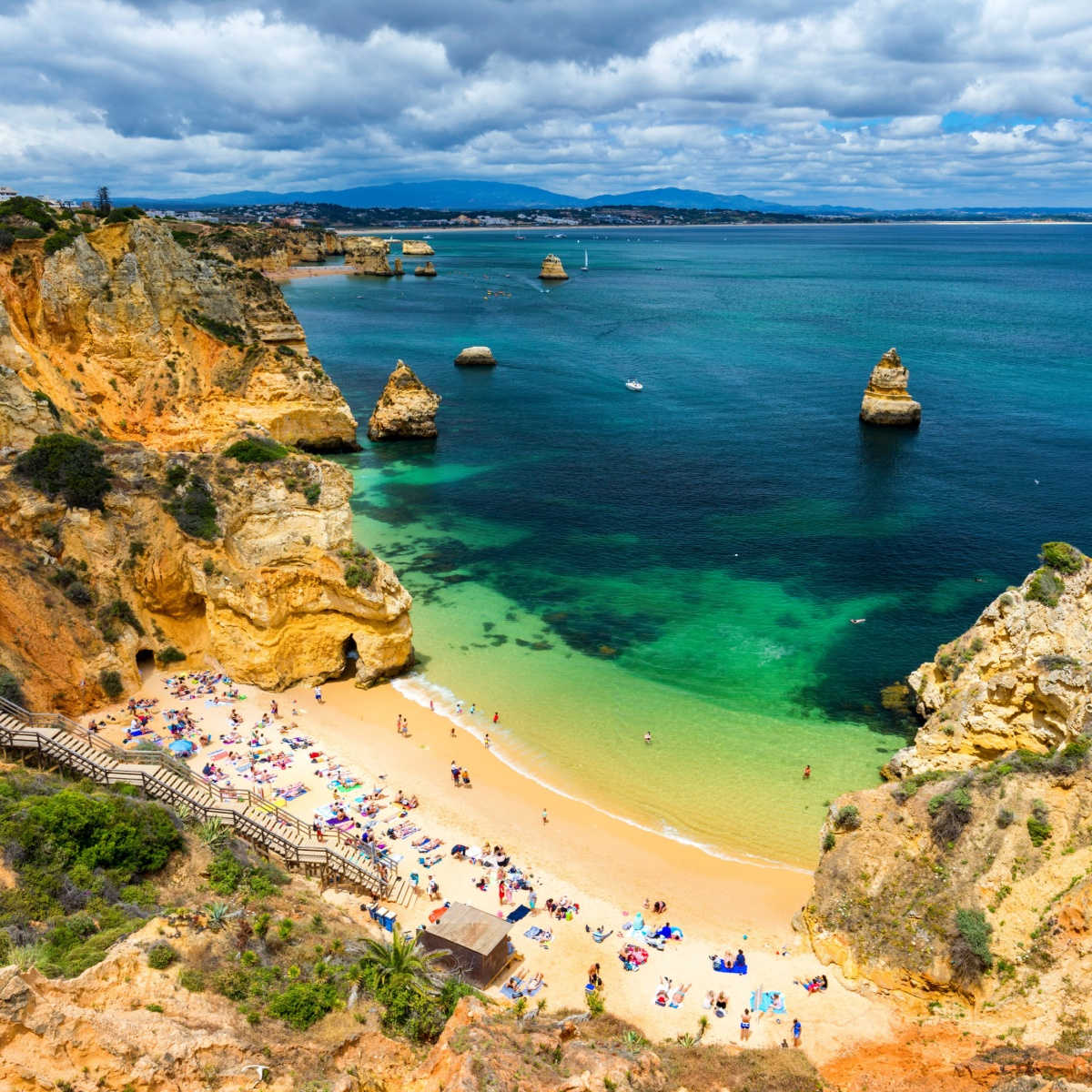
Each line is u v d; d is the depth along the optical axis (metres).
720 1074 27.66
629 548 78.06
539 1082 23.45
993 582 69.69
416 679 57.03
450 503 89.56
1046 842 32.84
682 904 39.00
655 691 55.84
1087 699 38.50
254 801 42.41
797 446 107.69
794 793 46.56
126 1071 20.05
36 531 51.16
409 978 28.27
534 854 41.91
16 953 22.80
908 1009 32.47
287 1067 22.64
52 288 68.06
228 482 54.78
